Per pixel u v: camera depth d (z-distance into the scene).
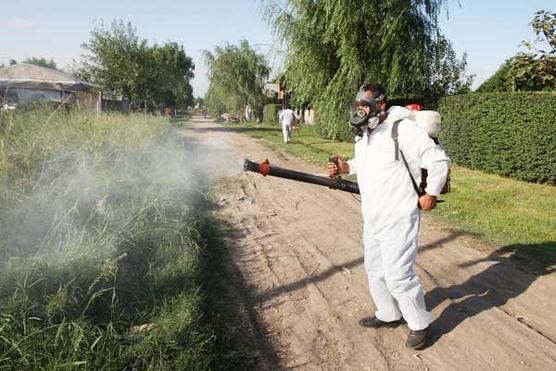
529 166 11.00
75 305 3.38
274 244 6.07
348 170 3.89
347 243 6.15
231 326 3.91
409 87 17.91
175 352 3.18
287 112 21.03
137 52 28.06
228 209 7.79
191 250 4.88
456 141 13.85
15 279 3.39
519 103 11.23
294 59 17.66
